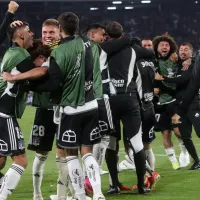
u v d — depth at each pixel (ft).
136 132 26.86
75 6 156.66
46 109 24.86
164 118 36.65
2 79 21.52
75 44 21.33
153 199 26.17
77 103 21.42
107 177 33.37
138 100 27.68
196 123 25.30
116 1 154.51
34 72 20.92
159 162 40.93
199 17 156.56
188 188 29.27
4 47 131.44
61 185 24.23
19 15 154.71
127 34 157.48
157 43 35.27
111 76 26.50
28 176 34.40
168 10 158.51
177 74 35.60
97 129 22.09
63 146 21.68
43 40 24.54
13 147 21.40
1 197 21.42
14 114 21.74
